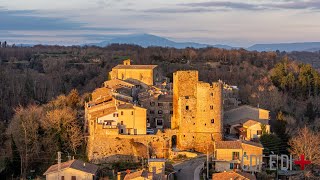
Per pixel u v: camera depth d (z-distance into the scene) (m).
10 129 185.88
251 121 183.50
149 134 171.50
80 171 138.25
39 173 164.38
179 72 177.25
